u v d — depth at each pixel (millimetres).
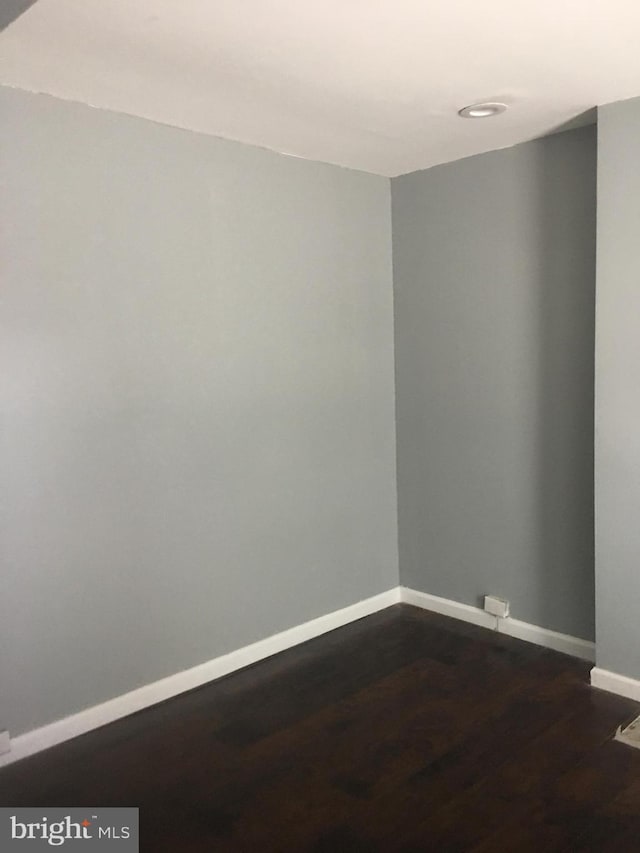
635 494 2625
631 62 2129
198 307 2824
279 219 3080
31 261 2371
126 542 2674
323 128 2742
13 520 2387
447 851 1971
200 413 2861
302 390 3234
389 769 2338
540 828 2049
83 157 2469
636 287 2537
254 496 3078
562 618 3145
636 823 2059
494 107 2520
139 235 2633
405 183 3480
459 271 3322
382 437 3627
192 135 2762
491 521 3348
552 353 3039
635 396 2584
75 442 2512
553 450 3084
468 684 2885
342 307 3375
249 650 3104
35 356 2398
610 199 2564
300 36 1908
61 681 2539
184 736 2559
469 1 1718
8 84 2271
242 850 1992
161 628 2803
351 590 3535
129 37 1909
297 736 2543
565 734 2508
